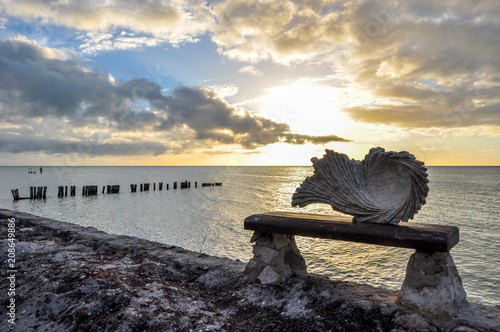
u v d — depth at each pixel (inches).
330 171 150.2
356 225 135.0
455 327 113.1
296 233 145.0
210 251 596.1
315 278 161.3
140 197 1509.6
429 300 119.6
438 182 2876.5
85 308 129.3
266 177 3934.5
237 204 1280.8
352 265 506.9
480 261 529.0
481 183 2691.9
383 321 120.4
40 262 187.3
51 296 141.6
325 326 123.3
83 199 1395.2
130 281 159.0
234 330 121.4
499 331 107.7
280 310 136.9
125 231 766.5
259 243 161.5
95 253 211.2
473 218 917.2
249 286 156.8
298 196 159.2
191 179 3346.5
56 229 273.9
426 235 117.9
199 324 124.0
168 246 229.5
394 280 444.5
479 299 400.2
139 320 122.7
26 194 1572.3
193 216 978.1
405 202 132.3
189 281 171.6
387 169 141.4
